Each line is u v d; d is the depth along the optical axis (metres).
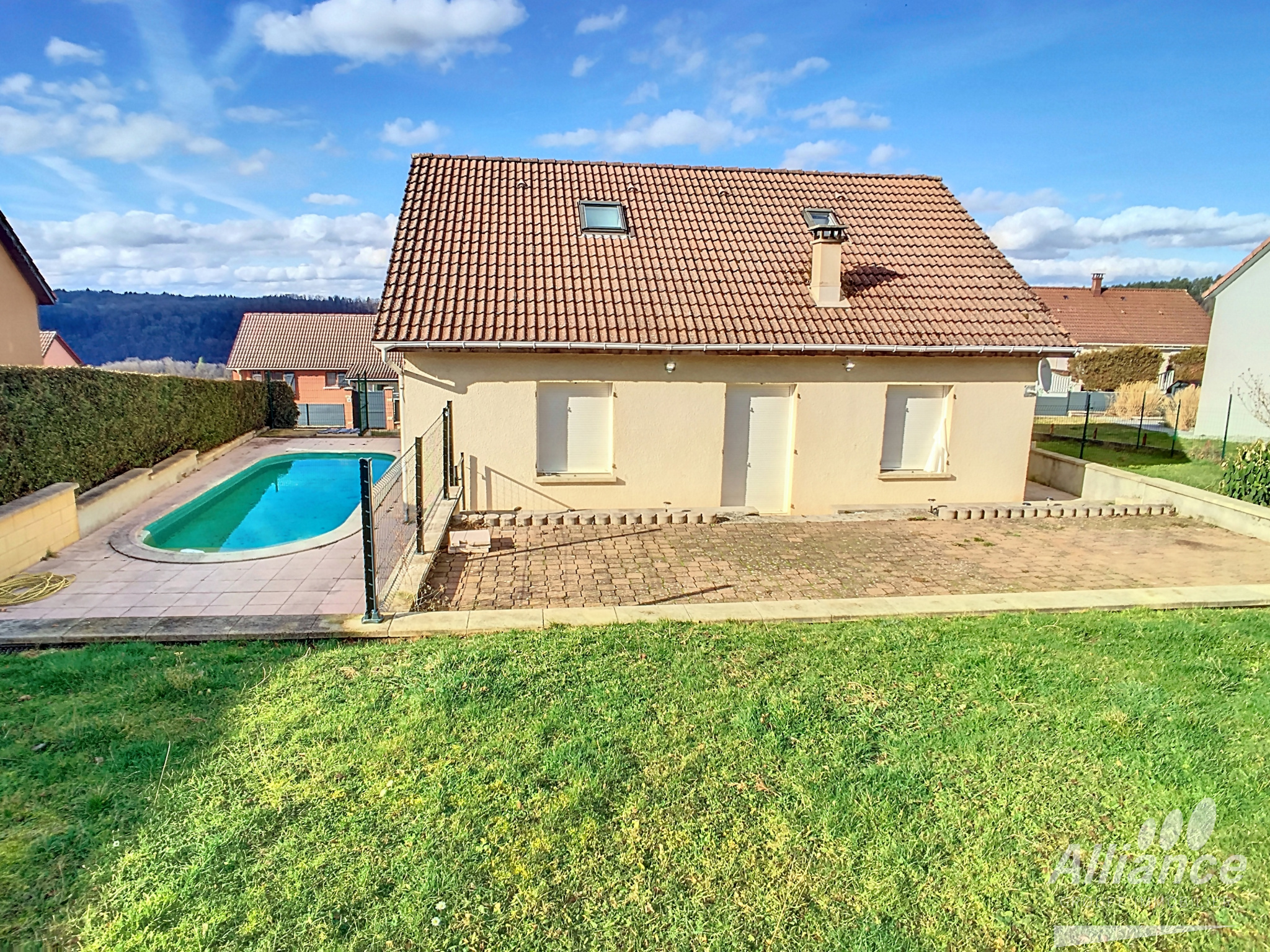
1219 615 7.12
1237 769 4.43
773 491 13.11
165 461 15.48
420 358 11.52
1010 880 3.51
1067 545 10.38
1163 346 43.12
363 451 20.38
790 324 12.43
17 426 9.95
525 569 9.02
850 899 3.37
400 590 7.52
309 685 5.23
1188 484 14.95
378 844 3.60
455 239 13.07
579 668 5.55
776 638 6.24
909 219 15.55
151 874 3.36
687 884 3.42
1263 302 23.09
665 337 11.69
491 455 11.99
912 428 13.34
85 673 5.35
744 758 4.41
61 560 9.52
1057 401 31.69
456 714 4.81
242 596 8.15
